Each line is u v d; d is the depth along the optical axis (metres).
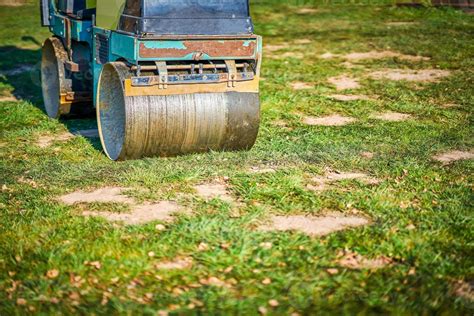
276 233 9.85
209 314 7.79
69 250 9.29
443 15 37.62
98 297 8.17
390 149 14.48
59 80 16.53
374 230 9.94
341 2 42.19
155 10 12.45
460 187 11.93
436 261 9.10
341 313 7.85
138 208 10.92
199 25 12.71
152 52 12.34
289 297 8.18
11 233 9.89
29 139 15.58
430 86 21.27
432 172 12.81
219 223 10.12
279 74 23.56
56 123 17.05
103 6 13.91
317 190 11.78
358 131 15.92
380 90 20.89
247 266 8.91
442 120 17.28
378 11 39.31
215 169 12.59
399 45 29.02
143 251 9.25
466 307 7.99
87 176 12.45
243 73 13.05
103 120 13.70
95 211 10.78
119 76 12.49
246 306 7.97
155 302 8.07
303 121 17.23
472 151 14.55
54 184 12.08
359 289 8.38
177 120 12.76
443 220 10.45
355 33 32.78
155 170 12.45
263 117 17.42
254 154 13.55
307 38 31.91
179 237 9.70
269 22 36.84
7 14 41.03
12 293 8.31
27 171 12.90
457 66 24.47
